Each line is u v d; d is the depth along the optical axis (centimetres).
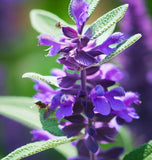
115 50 31
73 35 32
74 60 32
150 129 56
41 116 36
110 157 37
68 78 33
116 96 33
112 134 35
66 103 32
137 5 54
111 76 35
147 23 55
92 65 32
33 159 56
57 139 32
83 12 32
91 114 32
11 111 36
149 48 57
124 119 34
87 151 37
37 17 36
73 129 34
